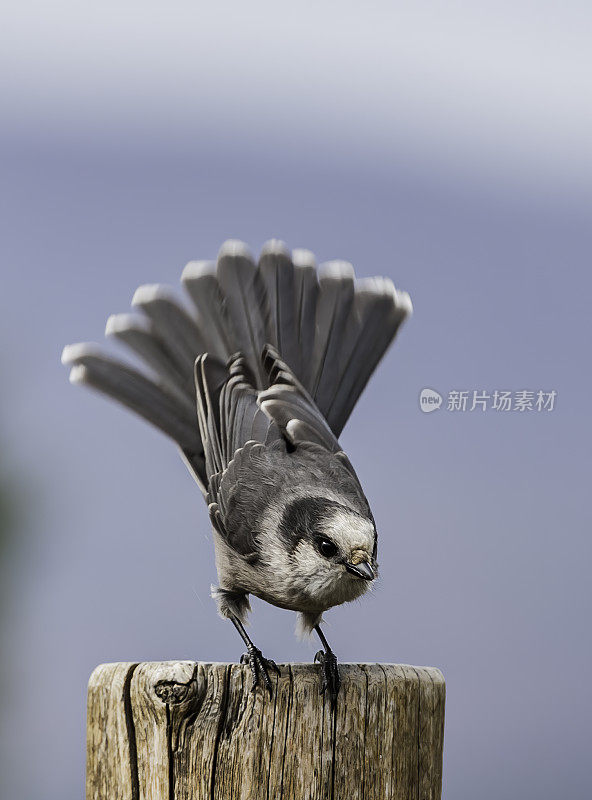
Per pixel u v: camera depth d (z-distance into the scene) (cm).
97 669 653
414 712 661
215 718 630
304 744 634
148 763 628
